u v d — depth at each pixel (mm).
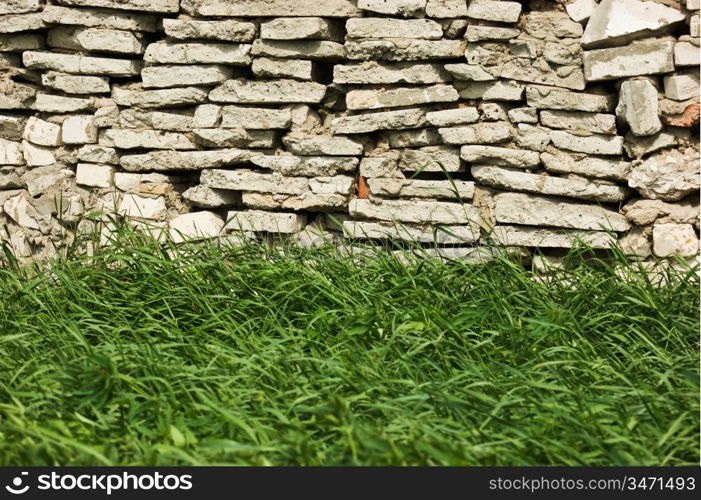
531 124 5758
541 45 5680
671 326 4809
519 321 4664
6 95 6461
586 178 5695
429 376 4207
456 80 5820
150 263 5438
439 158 5910
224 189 6191
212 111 6117
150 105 6199
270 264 5340
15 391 4098
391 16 5844
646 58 5449
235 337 4539
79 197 6383
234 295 5141
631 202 5711
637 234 5680
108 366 4098
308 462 3604
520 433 3693
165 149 6242
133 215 6293
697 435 3816
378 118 5906
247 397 4117
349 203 6043
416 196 5941
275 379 4180
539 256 5840
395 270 5246
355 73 5902
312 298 5055
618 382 4293
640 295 4957
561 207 5727
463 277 5227
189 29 6051
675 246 5566
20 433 3766
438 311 4668
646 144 5570
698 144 5551
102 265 5543
